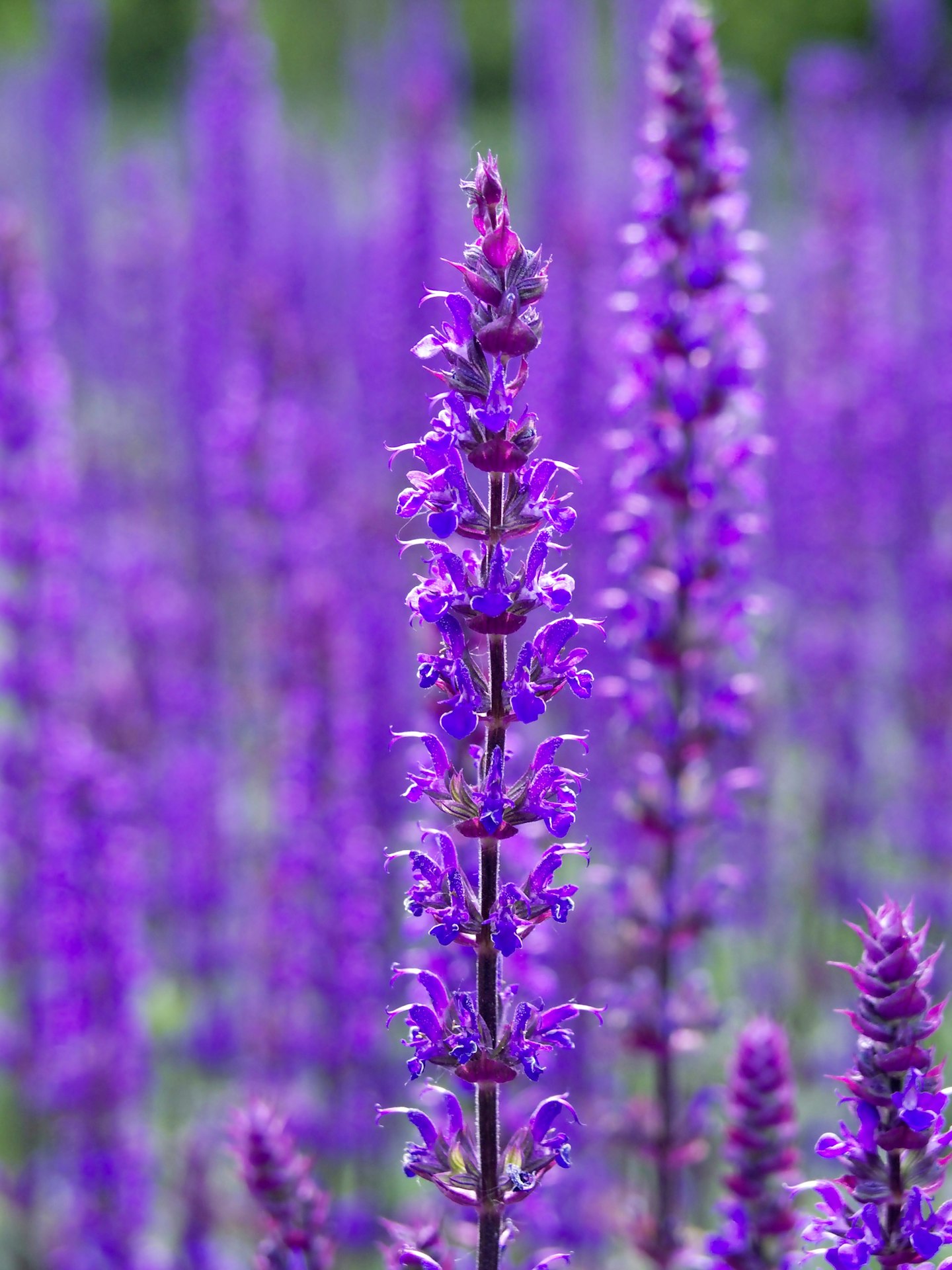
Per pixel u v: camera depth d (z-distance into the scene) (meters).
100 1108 10.87
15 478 12.30
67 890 10.84
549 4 26.30
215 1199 10.88
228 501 14.99
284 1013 12.02
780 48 55.00
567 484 14.73
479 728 7.62
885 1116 4.86
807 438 17.98
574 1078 10.80
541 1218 9.21
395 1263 5.88
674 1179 9.16
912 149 28.28
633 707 9.23
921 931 4.82
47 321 12.80
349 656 11.59
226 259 20.30
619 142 24.12
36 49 39.12
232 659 18.17
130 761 13.61
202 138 20.50
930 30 35.41
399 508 4.79
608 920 11.35
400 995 11.60
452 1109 5.21
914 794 15.77
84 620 17.81
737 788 9.55
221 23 20.55
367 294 20.92
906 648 18.06
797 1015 14.12
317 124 36.50
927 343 20.81
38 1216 11.75
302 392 16.11
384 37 40.47
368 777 11.64
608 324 15.83
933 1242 4.67
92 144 31.47
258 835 14.73
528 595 4.77
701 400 8.70
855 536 16.52
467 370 4.65
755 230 28.70
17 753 11.83
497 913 4.78
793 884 15.85
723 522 8.95
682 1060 11.55
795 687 17.53
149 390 23.36
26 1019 11.63
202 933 14.10
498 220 4.57
